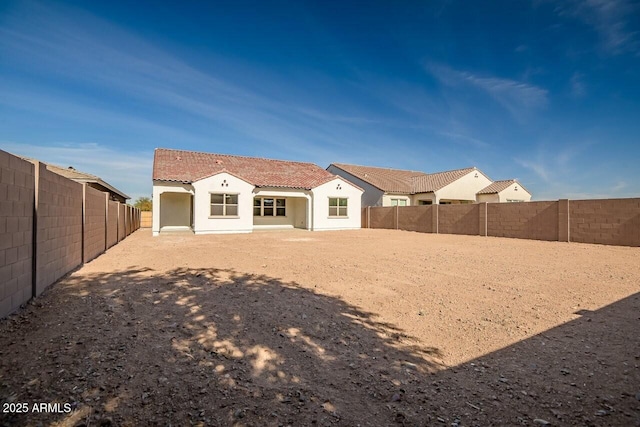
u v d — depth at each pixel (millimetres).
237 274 8078
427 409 2893
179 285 6848
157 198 20047
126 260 10023
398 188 32031
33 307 5160
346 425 2643
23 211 5199
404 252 12648
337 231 24578
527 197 33031
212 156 26500
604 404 2971
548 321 5094
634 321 5066
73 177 22391
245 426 2574
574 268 9336
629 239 14367
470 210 20922
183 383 3156
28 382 3041
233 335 4352
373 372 3535
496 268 9305
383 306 5785
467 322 5055
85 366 3375
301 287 6941
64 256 7402
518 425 2682
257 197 26156
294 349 4023
